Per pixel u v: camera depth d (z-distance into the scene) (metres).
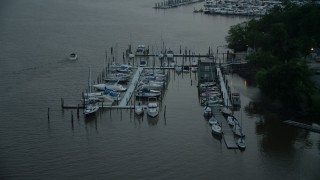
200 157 142.62
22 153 143.75
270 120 168.75
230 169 136.00
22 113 173.25
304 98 175.00
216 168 136.50
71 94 192.75
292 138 155.00
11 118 168.75
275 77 174.12
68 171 133.88
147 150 146.62
